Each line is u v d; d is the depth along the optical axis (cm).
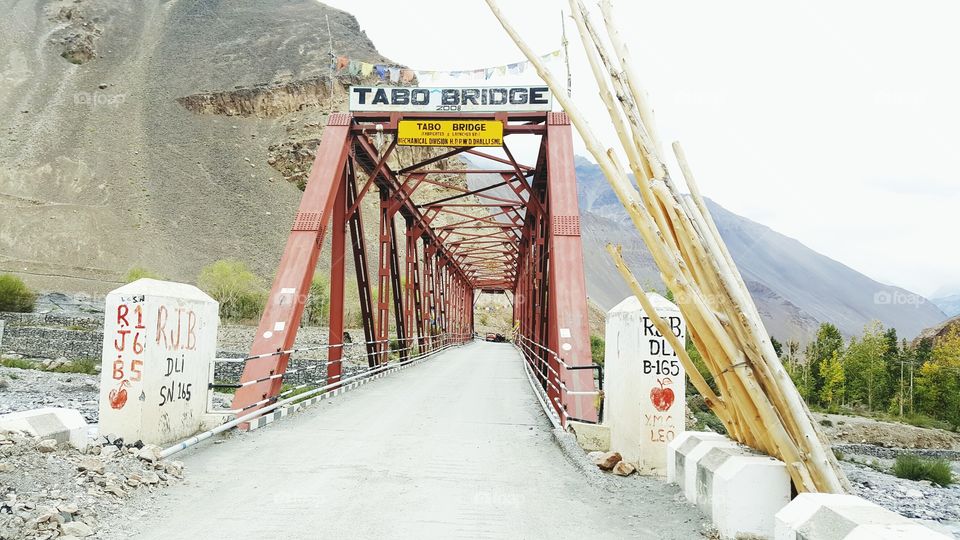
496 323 12225
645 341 762
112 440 680
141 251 9300
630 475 735
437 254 4594
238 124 13525
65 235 9150
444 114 1694
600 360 3978
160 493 596
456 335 5947
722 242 528
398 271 2695
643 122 526
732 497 473
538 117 1712
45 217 9431
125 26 16788
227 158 12269
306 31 17088
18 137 11519
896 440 3772
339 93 14312
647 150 511
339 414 1238
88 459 586
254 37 16838
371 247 9062
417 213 3231
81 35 15538
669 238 513
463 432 1053
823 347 6097
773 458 493
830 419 4078
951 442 3825
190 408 849
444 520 538
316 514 543
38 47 14975
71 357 2745
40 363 2528
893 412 4916
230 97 13775
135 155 11812
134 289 737
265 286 8925
